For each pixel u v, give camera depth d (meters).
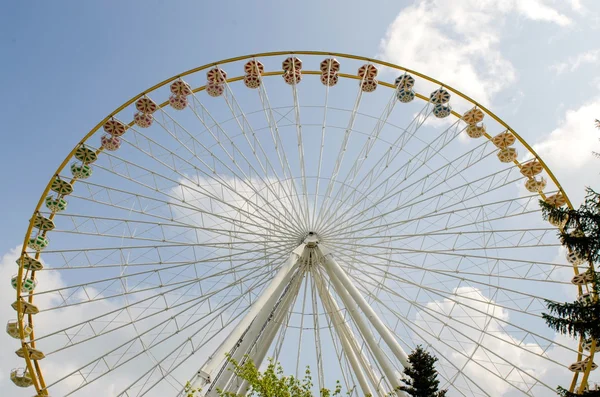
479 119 36.44
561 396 21.03
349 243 36.56
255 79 37.28
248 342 32.84
